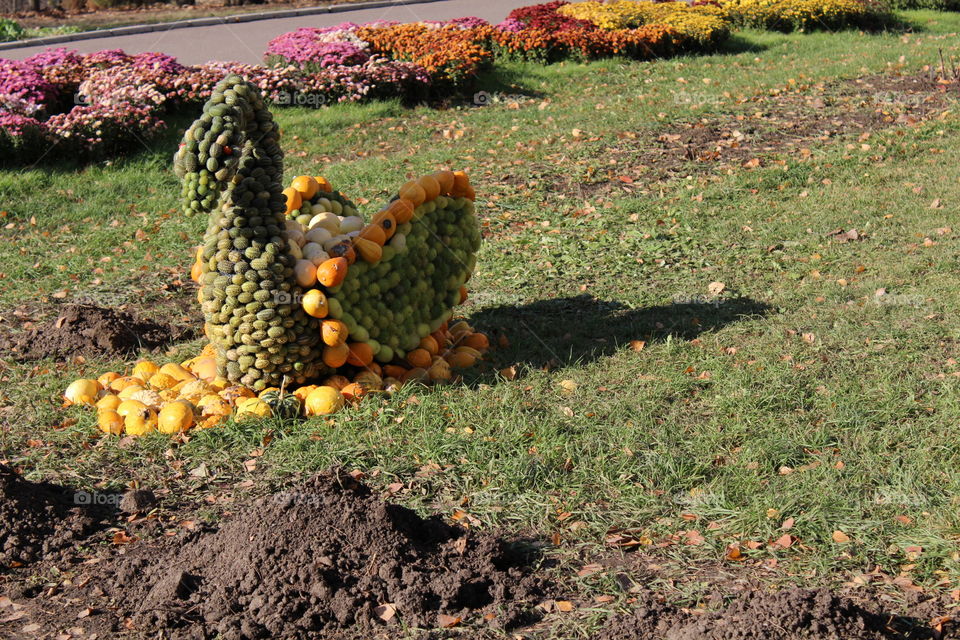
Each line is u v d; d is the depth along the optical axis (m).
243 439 5.68
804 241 9.21
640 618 3.88
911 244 8.90
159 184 12.89
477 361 6.83
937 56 16.94
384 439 5.68
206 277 6.01
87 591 4.30
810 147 12.23
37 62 16.09
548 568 4.42
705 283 8.35
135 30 25.41
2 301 8.70
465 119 15.39
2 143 13.17
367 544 4.23
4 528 4.67
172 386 6.45
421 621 3.94
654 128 13.34
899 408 5.77
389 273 6.43
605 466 5.23
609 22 20.31
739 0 22.91
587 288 8.43
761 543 4.52
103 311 7.68
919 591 4.08
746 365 6.52
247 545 4.23
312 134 14.78
